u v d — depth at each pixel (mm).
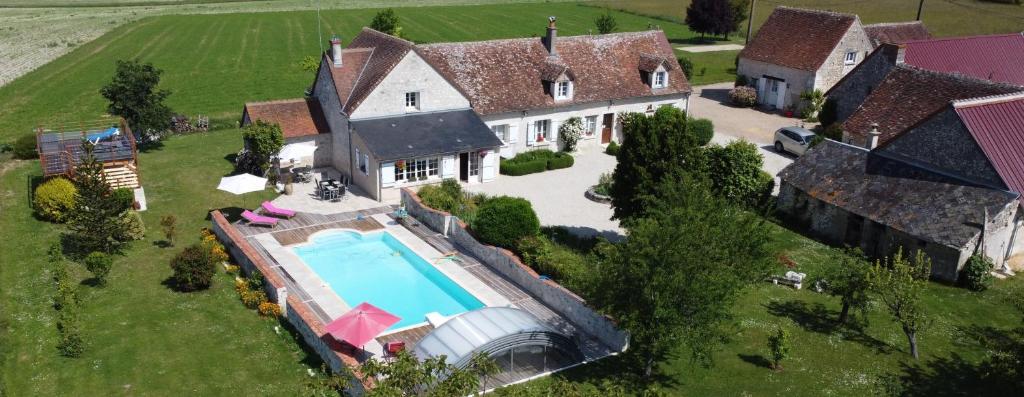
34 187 40500
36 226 35281
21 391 22531
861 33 60062
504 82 46781
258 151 41031
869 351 25656
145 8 125875
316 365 24750
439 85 43438
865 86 50625
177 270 29078
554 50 49375
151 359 24422
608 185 41531
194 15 116062
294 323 27188
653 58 51125
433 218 36812
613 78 50312
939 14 106125
